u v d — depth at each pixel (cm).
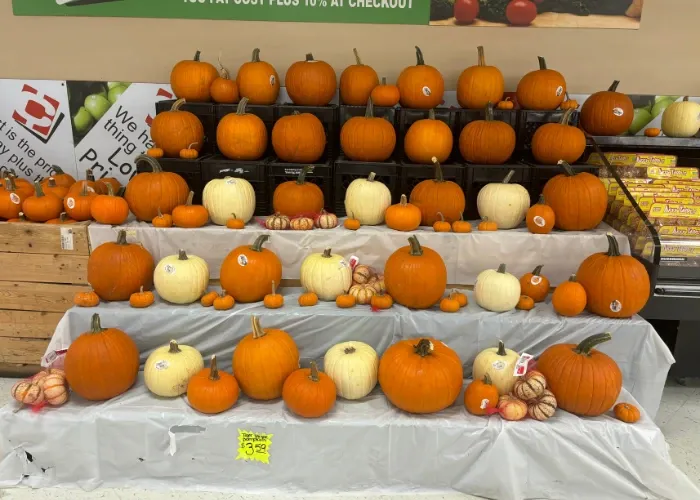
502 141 331
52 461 253
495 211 317
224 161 329
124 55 385
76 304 286
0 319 324
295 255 311
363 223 322
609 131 368
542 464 247
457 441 246
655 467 246
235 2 376
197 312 281
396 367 248
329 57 386
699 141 361
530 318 283
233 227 309
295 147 331
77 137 397
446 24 379
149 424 247
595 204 310
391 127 338
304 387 243
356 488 255
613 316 285
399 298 286
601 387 247
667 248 316
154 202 312
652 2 376
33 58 387
